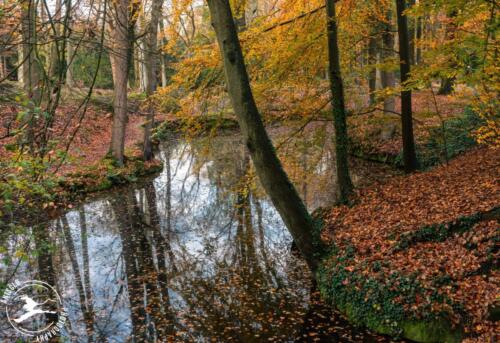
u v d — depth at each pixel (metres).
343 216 10.30
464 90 11.55
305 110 11.12
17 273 9.21
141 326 7.39
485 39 8.12
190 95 9.67
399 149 17.50
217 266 9.74
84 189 15.31
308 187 15.13
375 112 14.11
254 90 10.14
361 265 7.82
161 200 14.99
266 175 7.73
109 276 9.33
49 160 4.28
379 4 11.64
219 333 7.14
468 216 8.15
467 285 6.75
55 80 4.19
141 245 11.08
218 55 9.14
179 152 22.94
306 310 7.73
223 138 25.86
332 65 10.26
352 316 7.31
